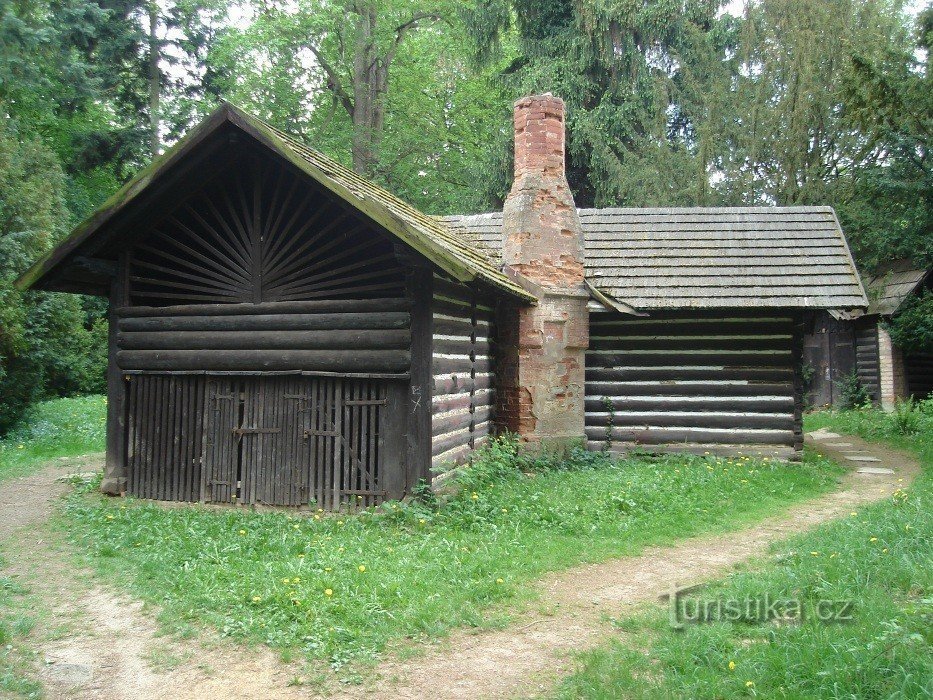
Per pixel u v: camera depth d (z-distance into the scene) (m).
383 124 29.36
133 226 9.27
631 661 4.40
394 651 4.75
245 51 24.27
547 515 7.94
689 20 25.16
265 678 4.43
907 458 13.27
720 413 12.29
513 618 5.31
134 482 9.50
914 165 15.69
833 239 12.82
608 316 12.66
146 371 9.43
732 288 11.98
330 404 8.79
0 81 16.58
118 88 27.98
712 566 6.55
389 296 9.47
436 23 29.47
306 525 7.83
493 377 11.59
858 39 21.08
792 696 3.65
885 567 5.46
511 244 11.83
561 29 26.12
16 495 9.70
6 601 5.65
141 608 5.55
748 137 22.92
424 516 7.79
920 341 17.47
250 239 9.21
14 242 14.92
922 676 3.62
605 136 24.66
